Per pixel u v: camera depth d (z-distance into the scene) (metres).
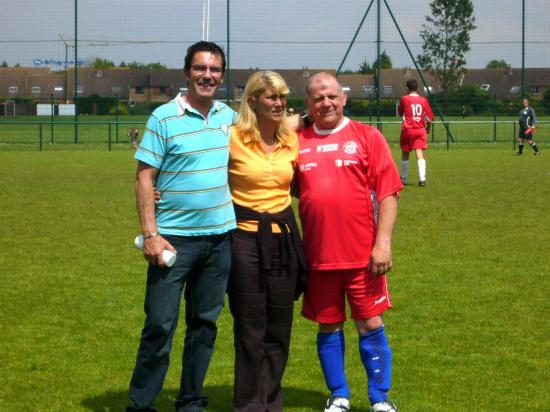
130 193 16.64
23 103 70.19
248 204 5.27
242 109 5.25
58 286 8.77
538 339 6.96
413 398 5.70
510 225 12.30
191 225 5.12
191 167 5.10
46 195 16.33
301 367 6.39
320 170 5.30
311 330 7.30
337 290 5.38
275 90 5.17
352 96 41.81
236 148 5.24
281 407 5.48
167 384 6.07
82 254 10.42
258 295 5.27
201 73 5.09
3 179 19.39
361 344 5.43
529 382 5.99
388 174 5.30
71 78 73.00
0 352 6.67
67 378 6.11
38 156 27.64
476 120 36.00
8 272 9.41
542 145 32.50
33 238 11.52
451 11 44.62
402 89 44.62
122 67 72.38
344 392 5.49
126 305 8.05
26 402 5.66
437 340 6.95
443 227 12.16
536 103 39.69
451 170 21.31
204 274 5.23
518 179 18.73
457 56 44.78
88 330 7.26
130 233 11.91
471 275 9.13
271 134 5.30
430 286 8.66
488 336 7.04
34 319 7.59
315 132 5.41
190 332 5.34
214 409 5.61
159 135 5.09
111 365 6.39
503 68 48.62
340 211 5.25
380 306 5.37
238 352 5.34
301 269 5.32
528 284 8.74
